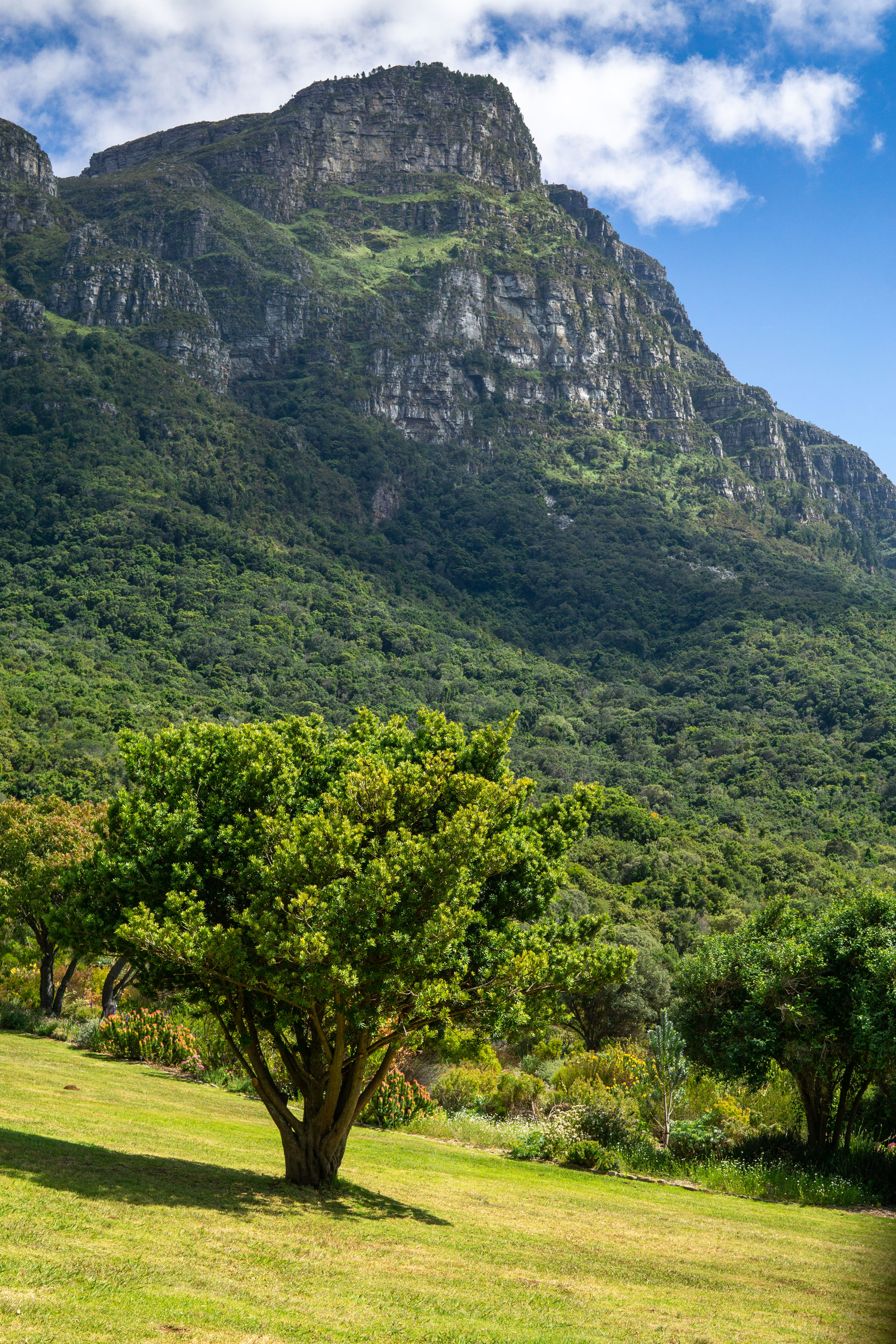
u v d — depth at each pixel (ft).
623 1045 108.17
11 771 241.55
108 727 320.09
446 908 33.40
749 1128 59.88
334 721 407.23
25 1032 83.66
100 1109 49.24
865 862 286.46
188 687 409.08
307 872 34.30
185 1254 24.72
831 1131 59.47
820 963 56.18
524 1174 49.19
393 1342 20.51
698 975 62.80
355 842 34.55
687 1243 34.86
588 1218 38.22
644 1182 51.08
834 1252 34.83
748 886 248.93
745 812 355.15
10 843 93.25
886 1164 52.90
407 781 37.04
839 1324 25.14
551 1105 67.21
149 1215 28.09
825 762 405.59
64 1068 64.18
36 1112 44.65
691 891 235.20
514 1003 37.27
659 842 274.16
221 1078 69.05
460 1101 69.82
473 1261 28.96
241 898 37.52
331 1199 35.37
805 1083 58.13
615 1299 26.32
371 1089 39.01
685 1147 56.90
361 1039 37.68
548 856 41.75
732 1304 26.78
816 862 272.92
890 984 52.37
